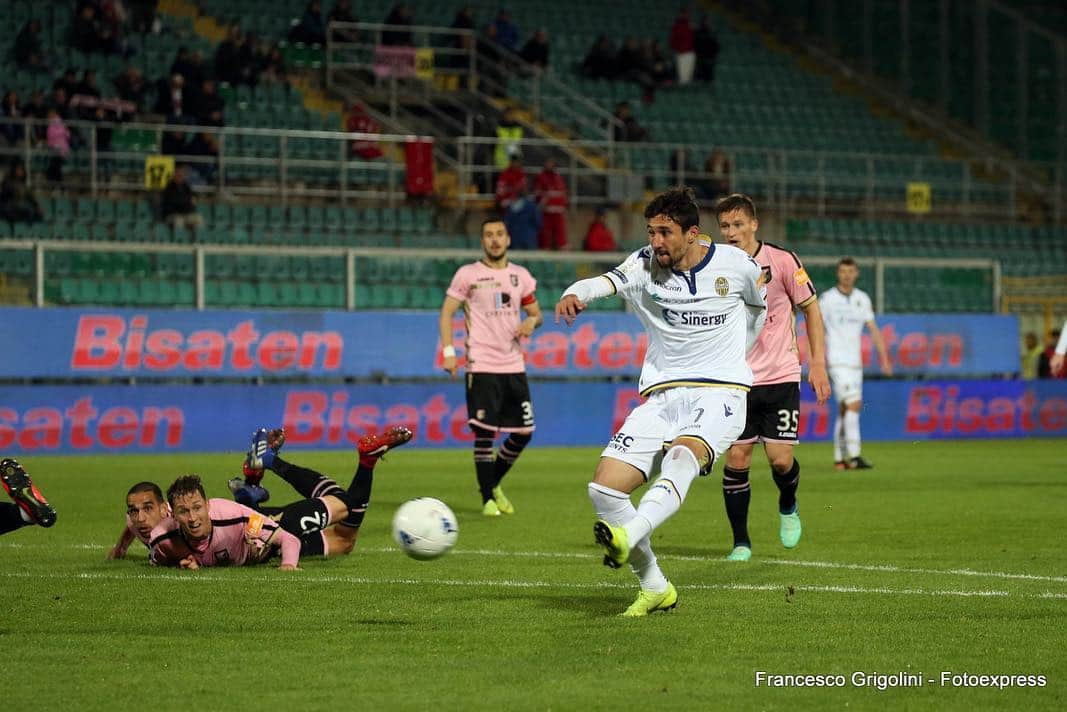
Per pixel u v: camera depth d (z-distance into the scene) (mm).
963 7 133375
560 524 43719
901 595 28641
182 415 75000
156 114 94875
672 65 122062
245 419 76062
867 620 25641
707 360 26469
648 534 24812
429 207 100562
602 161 110188
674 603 26422
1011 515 46062
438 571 32219
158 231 89625
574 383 82438
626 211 104562
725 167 109750
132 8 103062
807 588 29594
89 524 43156
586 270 86312
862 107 128500
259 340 76375
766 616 25984
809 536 40219
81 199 90312
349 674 21047
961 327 89250
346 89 107688
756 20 136625
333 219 96688
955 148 128250
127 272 76875
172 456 72438
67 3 102125
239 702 19328
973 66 132875
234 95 101688
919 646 23281
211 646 23172
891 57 132250
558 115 113875
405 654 22516
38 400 72500
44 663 21859
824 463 70750
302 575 31266
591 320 82625
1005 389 90688
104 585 29609
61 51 100000
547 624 25109
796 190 116875
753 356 35188
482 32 117875
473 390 47688
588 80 118688
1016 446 83125
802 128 123625
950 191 123000
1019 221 122938
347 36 108750
